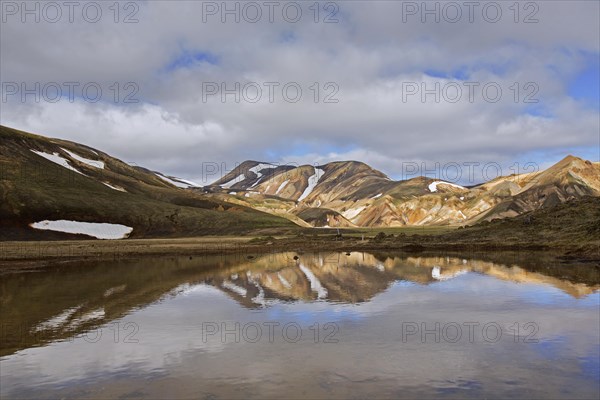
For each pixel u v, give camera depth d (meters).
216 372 14.17
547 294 26.48
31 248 76.81
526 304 23.69
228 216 159.75
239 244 90.69
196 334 18.95
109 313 23.55
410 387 12.55
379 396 11.98
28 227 120.00
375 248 74.06
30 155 158.62
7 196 127.12
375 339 17.53
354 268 44.19
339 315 22.02
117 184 177.00
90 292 30.84
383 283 32.69
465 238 78.81
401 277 36.00
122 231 132.75
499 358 14.91
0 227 116.62
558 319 20.12
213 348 16.86
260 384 13.07
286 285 32.69
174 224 144.75
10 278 40.06
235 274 40.69
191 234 138.88
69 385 13.38
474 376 13.30
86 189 150.88
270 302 25.95
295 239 101.12
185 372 14.26
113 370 14.63
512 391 12.09
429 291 28.56
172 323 21.03
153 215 147.50
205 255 68.38
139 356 16.06
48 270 47.03
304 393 12.32
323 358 15.32
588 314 20.98
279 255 66.25
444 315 21.45
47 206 129.62
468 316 21.11
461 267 42.72
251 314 22.73
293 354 15.84
